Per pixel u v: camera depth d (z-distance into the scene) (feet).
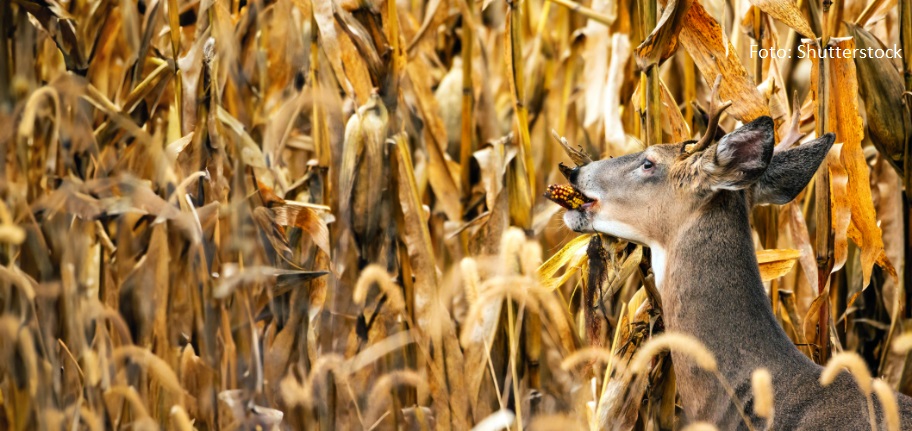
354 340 51.52
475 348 48.19
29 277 43.14
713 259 40.68
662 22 41.78
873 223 46.52
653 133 43.47
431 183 56.03
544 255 60.90
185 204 44.37
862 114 57.26
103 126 47.75
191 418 46.21
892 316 55.36
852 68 45.29
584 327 48.96
